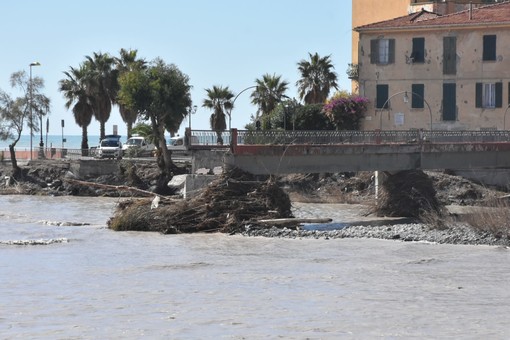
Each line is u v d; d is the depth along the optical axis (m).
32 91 122.00
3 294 39.09
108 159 110.25
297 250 53.88
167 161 106.75
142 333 31.03
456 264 47.84
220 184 66.00
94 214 80.25
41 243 57.50
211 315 34.12
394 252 52.56
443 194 85.69
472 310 35.31
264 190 65.94
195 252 53.28
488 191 83.69
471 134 80.94
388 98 97.56
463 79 96.06
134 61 144.12
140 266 47.66
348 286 40.94
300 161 69.69
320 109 101.81
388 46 98.38
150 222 64.88
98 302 37.12
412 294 38.84
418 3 111.44
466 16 97.94
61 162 114.50
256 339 30.02
